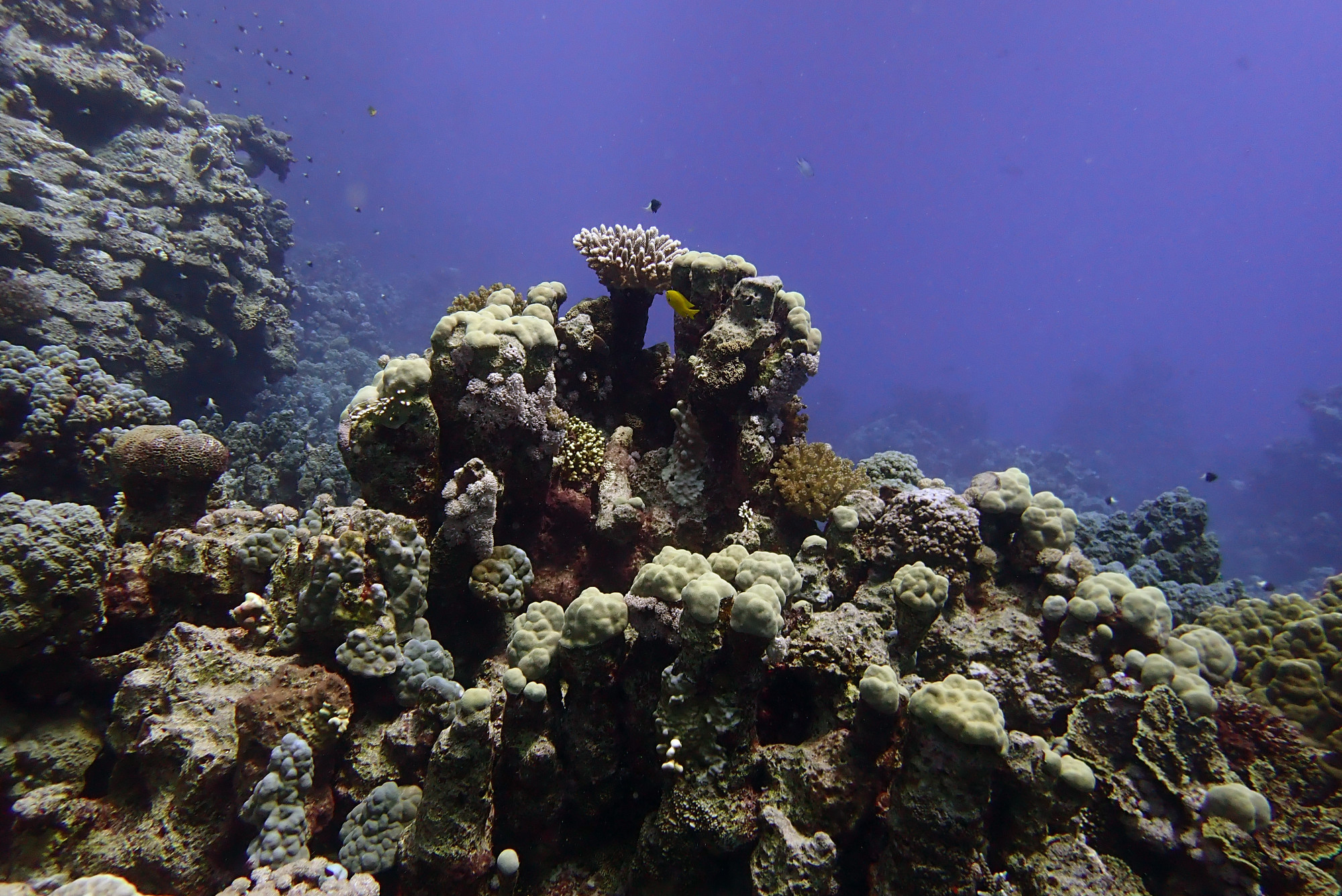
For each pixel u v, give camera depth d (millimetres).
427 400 977
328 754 858
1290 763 956
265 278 3096
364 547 924
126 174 2734
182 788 817
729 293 1284
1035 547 1151
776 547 1229
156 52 3758
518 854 857
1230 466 10430
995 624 1083
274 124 15781
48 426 1342
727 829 777
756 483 1252
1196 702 929
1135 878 861
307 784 808
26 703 899
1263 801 858
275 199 4133
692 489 1271
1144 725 916
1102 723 939
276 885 723
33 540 865
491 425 1020
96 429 1398
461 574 1009
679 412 1314
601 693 862
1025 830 825
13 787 861
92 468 1371
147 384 2328
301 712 841
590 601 827
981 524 1190
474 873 780
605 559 1213
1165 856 877
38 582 861
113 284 2295
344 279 8438
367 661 884
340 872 756
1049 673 1025
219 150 3166
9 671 878
